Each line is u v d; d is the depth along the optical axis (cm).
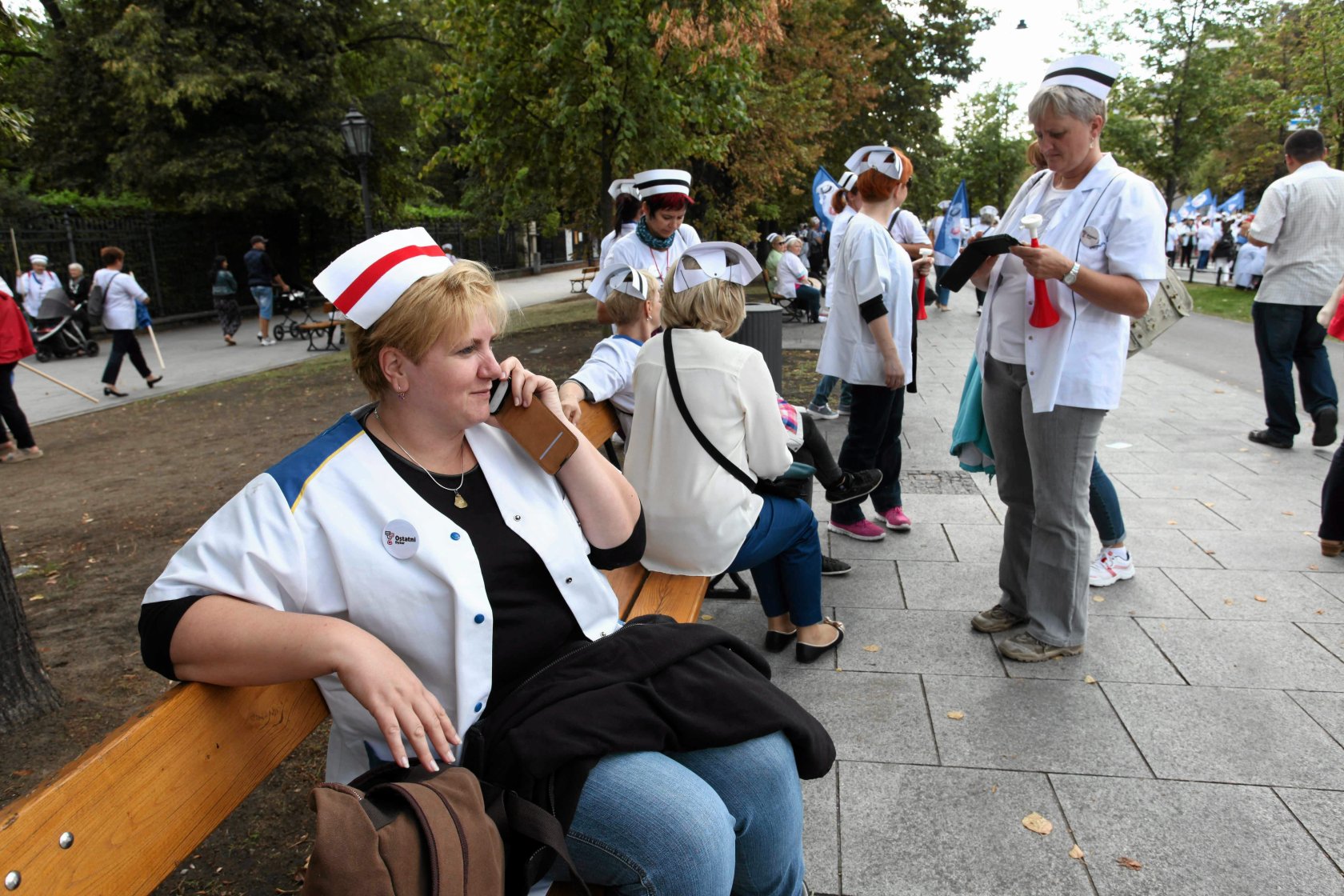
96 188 2361
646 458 294
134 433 937
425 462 171
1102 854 227
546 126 1177
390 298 159
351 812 121
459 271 165
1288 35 1947
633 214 538
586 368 333
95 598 467
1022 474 334
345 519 155
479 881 128
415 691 142
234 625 139
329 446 163
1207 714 287
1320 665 314
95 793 120
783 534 306
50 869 112
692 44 1055
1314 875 217
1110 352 298
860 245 403
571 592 179
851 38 2125
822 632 332
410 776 142
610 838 156
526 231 4144
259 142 2253
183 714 137
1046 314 296
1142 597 374
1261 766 259
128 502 665
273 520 150
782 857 177
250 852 255
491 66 1128
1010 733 282
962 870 225
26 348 833
